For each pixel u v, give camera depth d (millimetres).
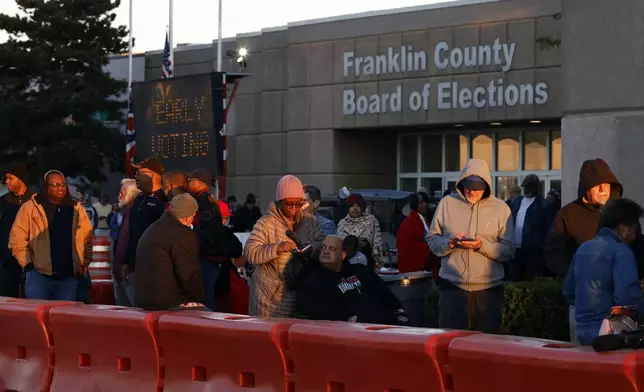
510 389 5406
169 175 10422
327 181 33312
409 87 31172
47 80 44938
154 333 7488
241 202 37500
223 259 10336
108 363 7859
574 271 6078
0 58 44594
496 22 29203
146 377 7570
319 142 33531
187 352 7262
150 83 25406
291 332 6555
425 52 30750
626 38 9547
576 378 5105
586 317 5945
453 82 30156
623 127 9570
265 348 6719
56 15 44844
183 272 8047
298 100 34094
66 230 11156
